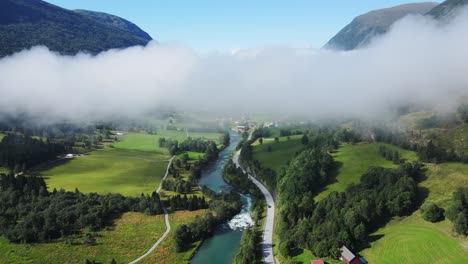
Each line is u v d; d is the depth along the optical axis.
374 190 168.12
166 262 154.62
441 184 172.25
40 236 163.50
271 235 173.75
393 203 156.25
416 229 144.12
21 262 146.62
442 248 128.62
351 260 130.50
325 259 139.50
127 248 164.38
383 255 134.00
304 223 157.50
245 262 143.50
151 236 176.25
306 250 148.38
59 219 177.00
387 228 150.75
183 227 174.00
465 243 127.44
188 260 157.00
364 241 144.88
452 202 152.12
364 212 151.25
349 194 171.50
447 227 138.75
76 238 168.88
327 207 163.75
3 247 156.62
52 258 150.88
